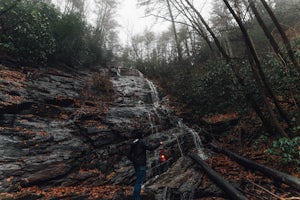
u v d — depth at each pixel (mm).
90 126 7414
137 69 18016
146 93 13039
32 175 5062
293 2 11766
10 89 7238
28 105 7047
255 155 7016
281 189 5109
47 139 6184
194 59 17453
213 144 8562
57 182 5316
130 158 5387
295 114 6934
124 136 7660
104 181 5945
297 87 6938
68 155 6043
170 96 13500
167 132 9016
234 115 9969
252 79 7930
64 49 12234
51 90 8758
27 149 5602
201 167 6723
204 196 5570
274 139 7176
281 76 6973
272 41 6176
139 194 4895
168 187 5777
